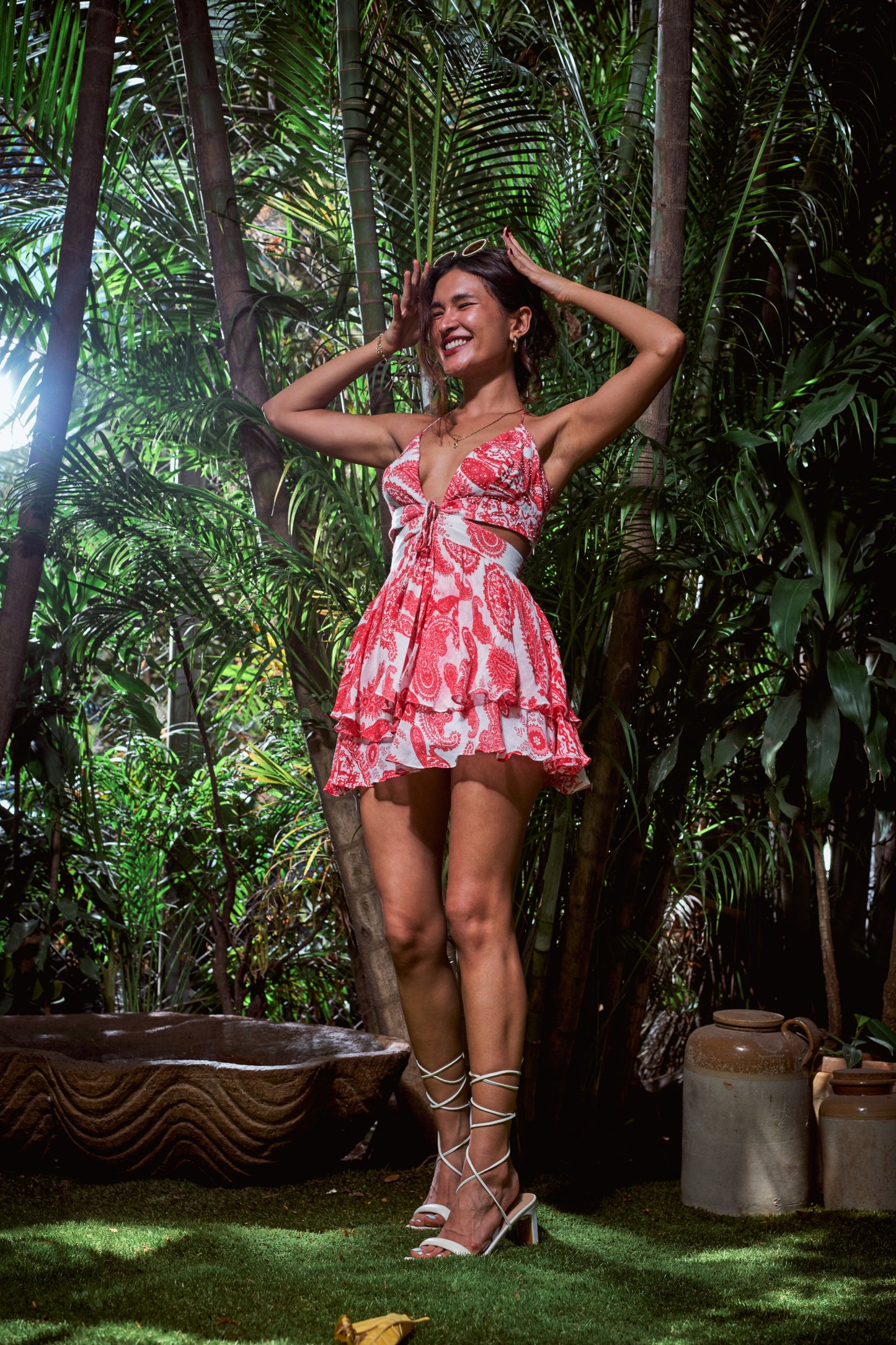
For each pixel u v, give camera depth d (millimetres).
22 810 3455
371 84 2965
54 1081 2389
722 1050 2371
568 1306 1725
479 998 2018
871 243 3537
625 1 3375
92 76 2764
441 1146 2174
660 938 3348
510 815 2027
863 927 3438
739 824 3285
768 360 3219
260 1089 2332
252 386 2871
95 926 3533
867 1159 2350
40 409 2730
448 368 2180
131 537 2869
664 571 2527
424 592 2035
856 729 2678
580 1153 2830
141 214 3129
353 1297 1705
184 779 3805
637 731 2785
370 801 2135
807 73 3023
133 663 3957
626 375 2084
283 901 3678
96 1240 2020
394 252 2975
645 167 3035
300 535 2906
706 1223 2262
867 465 2578
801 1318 1706
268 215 4438
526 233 2994
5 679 2705
